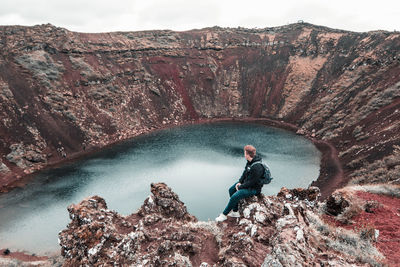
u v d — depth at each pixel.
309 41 117.12
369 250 5.19
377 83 74.75
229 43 125.69
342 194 8.05
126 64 99.31
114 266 4.79
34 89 67.12
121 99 87.31
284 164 54.75
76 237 5.47
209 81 111.62
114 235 5.39
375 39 96.12
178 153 62.16
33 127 59.84
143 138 75.19
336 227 6.51
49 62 75.50
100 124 74.00
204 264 4.64
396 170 31.39
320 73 100.06
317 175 49.50
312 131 77.19
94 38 99.12
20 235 33.34
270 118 96.50
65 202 40.84
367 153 47.72
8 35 74.12
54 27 85.88
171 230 5.85
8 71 65.94
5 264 24.12
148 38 116.69
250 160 5.57
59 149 60.03
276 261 3.43
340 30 127.31
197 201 40.12
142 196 42.00
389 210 7.83
